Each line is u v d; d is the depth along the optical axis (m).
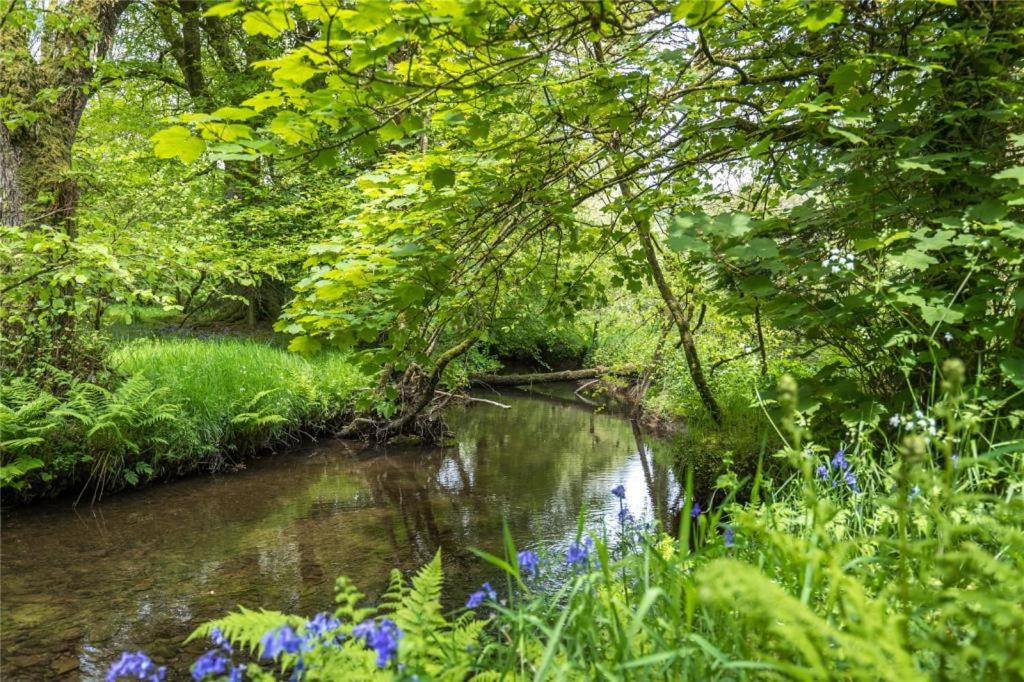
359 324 3.37
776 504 2.90
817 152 4.38
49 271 6.03
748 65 4.00
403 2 2.25
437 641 1.97
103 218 8.37
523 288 5.38
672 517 6.15
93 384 7.16
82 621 4.20
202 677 1.64
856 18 3.72
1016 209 3.12
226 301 16.45
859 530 2.52
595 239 5.21
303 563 5.23
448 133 3.79
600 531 5.41
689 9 2.42
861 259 3.34
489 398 15.55
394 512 6.64
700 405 8.48
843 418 3.09
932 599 1.30
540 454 9.62
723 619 1.61
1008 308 3.14
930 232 3.14
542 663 1.48
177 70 15.62
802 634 1.16
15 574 4.94
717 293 4.95
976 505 2.10
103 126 13.72
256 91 12.91
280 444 9.37
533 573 2.29
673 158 4.68
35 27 7.07
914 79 3.38
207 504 6.85
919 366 3.33
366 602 4.50
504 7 2.58
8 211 7.04
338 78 2.44
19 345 7.05
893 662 1.12
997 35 3.36
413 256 3.36
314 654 1.67
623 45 3.79
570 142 4.21
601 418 13.20
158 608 4.39
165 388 7.78
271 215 12.83
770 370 7.57
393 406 7.16
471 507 6.81
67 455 6.71
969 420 1.66
